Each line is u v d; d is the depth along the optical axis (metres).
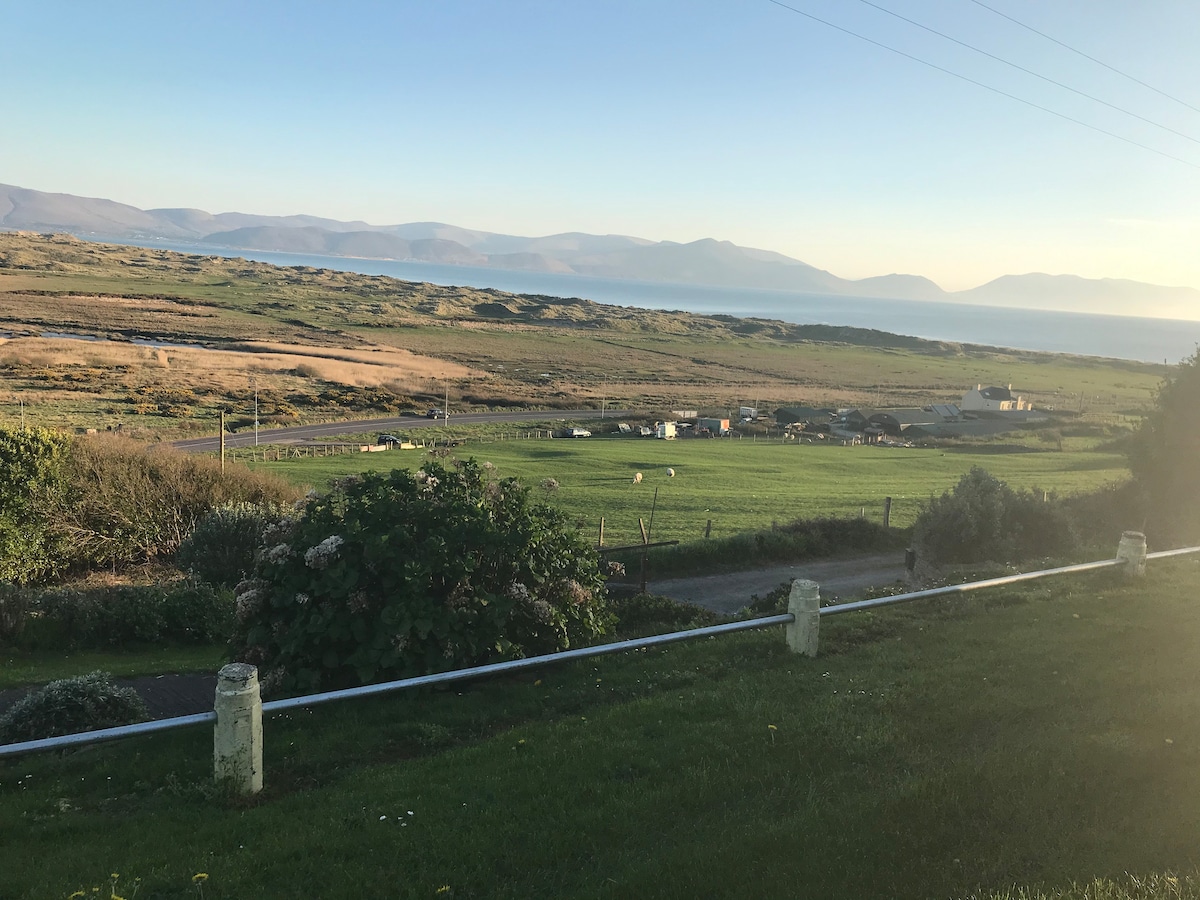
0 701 10.52
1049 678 7.92
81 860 5.23
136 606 15.45
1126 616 10.20
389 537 8.83
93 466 25.22
